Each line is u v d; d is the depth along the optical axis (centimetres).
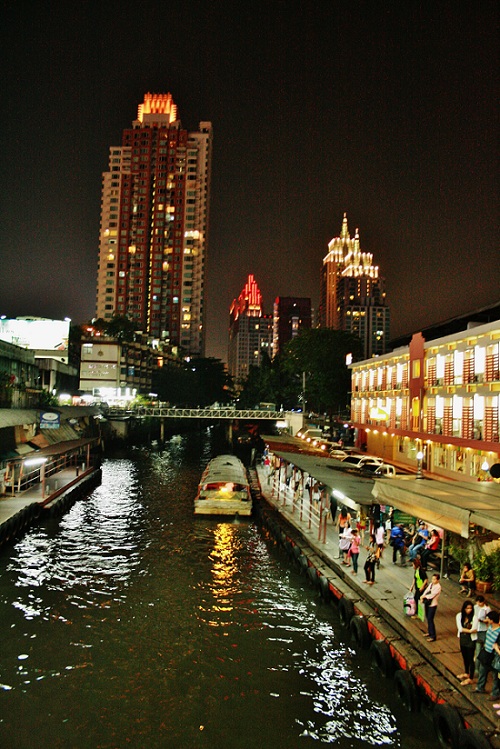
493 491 1655
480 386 3244
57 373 6106
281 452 3550
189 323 15838
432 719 1150
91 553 2378
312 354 7444
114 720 1184
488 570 1572
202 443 8819
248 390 11838
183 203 16100
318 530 2461
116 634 1593
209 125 16725
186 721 1187
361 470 2889
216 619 1719
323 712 1223
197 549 2505
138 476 4772
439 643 1304
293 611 1791
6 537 2434
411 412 4316
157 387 11538
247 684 1337
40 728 1151
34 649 1484
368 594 1631
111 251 16012
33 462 3506
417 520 2139
